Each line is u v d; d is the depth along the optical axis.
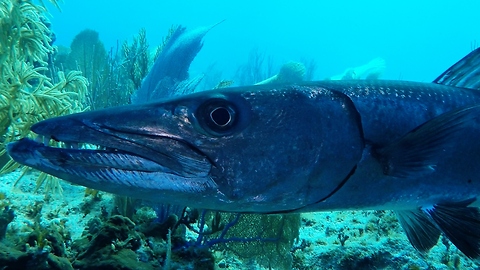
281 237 0.71
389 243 0.75
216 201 0.31
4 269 0.40
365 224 0.82
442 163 0.39
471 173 0.40
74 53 1.87
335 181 0.34
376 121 0.36
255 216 0.72
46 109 0.74
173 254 0.54
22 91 0.72
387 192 0.37
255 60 5.41
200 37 1.48
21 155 0.27
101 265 0.47
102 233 0.49
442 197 0.40
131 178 0.29
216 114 0.31
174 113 0.31
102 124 0.29
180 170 0.30
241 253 0.72
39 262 0.42
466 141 0.40
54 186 0.73
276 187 0.32
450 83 0.45
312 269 0.72
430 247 0.44
